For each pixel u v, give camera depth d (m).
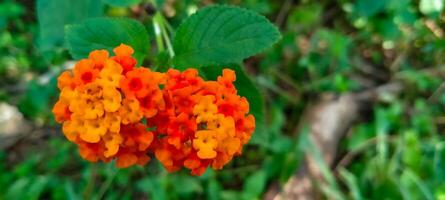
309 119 0.43
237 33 0.23
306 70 0.45
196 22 0.23
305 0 0.47
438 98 0.44
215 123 0.20
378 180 0.39
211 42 0.23
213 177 0.38
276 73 0.44
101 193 0.37
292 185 0.39
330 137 0.42
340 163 0.42
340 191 0.39
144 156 0.21
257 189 0.37
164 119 0.20
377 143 0.41
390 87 0.45
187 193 0.38
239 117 0.21
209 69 0.24
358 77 0.46
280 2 0.47
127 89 0.20
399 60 0.46
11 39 0.43
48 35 0.30
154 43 0.34
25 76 0.44
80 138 0.21
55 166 0.40
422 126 0.41
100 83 0.20
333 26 0.48
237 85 0.25
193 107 0.20
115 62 0.20
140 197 0.39
